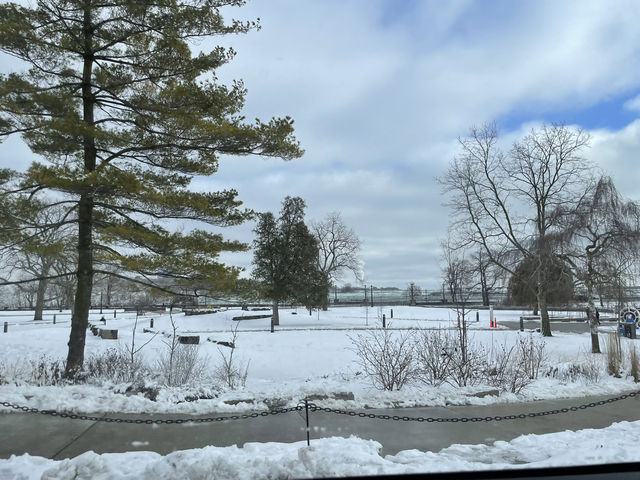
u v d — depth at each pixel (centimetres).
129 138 1170
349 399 932
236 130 1134
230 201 1256
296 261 3347
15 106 1012
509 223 2631
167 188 1223
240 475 497
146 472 501
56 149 1174
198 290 1230
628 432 707
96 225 1195
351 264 5406
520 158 2791
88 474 502
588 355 1669
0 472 511
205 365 1353
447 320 3409
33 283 3944
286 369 1484
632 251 1925
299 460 530
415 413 844
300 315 4081
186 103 1150
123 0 1071
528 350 1452
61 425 728
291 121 1182
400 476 505
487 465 541
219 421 767
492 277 2580
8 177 1084
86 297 1145
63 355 1521
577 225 1992
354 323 3362
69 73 1171
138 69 1180
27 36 1051
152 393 885
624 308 2256
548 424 783
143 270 1098
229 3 1144
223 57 1196
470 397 949
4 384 946
